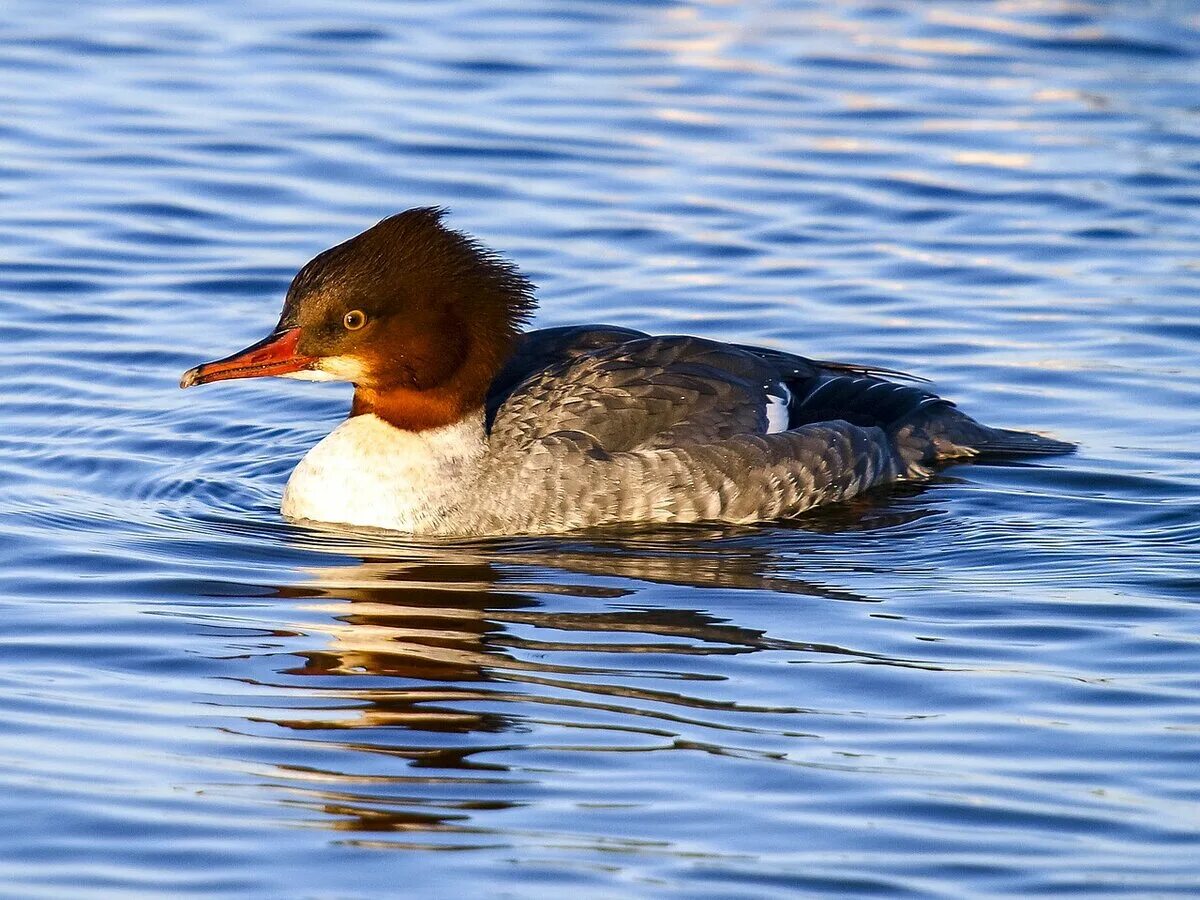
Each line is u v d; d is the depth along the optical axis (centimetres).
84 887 854
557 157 2139
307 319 1355
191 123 2198
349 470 1372
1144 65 2467
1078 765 975
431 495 1364
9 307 1761
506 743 993
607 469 1367
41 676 1073
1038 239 1956
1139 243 1944
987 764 976
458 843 895
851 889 857
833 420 1459
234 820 915
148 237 1920
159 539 1311
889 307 1797
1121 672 1093
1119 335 1733
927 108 2311
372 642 1124
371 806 929
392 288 1353
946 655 1116
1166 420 1560
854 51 2512
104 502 1387
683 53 2498
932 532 1357
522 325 1411
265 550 1300
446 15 2622
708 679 1077
